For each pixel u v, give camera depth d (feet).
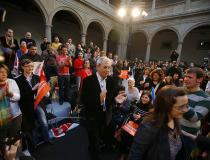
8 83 7.51
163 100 3.95
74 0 35.96
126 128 8.60
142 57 61.72
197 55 49.14
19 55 13.97
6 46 13.64
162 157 3.85
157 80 12.07
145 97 9.56
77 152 10.04
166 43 55.57
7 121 7.23
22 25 39.14
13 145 5.65
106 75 7.97
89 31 57.00
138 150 4.06
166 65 27.53
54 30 46.47
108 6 46.75
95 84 8.05
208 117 6.73
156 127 3.93
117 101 8.66
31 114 9.20
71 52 21.09
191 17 41.78
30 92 8.85
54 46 20.06
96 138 8.30
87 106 8.13
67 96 16.48
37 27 42.60
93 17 41.98
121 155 9.23
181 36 44.01
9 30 13.79
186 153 4.37
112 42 64.03
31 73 9.48
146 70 20.26
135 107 9.96
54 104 15.42
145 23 51.60
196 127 5.99
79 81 17.43
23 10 38.65
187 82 6.48
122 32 53.88
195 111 5.88
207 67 30.30
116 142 10.58
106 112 8.48
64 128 12.57
